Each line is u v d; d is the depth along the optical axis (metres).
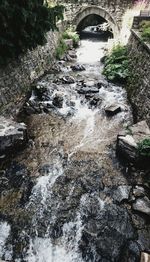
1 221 5.88
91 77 13.27
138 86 10.22
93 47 19.77
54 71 13.80
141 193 6.50
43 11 8.59
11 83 9.32
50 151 7.90
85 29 27.45
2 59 8.13
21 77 10.25
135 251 5.38
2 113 8.47
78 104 10.48
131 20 15.90
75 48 19.22
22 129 7.79
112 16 19.17
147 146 7.10
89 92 11.38
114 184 6.84
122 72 12.62
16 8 7.35
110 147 8.16
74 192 6.62
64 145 8.17
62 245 5.59
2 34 7.66
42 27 8.85
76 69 14.37
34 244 5.58
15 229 5.77
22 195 6.48
